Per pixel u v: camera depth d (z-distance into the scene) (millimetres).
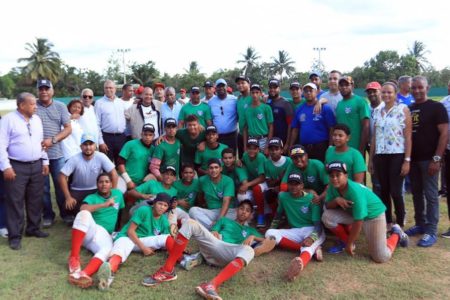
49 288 4020
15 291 3971
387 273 4246
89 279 3979
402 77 7336
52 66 60344
